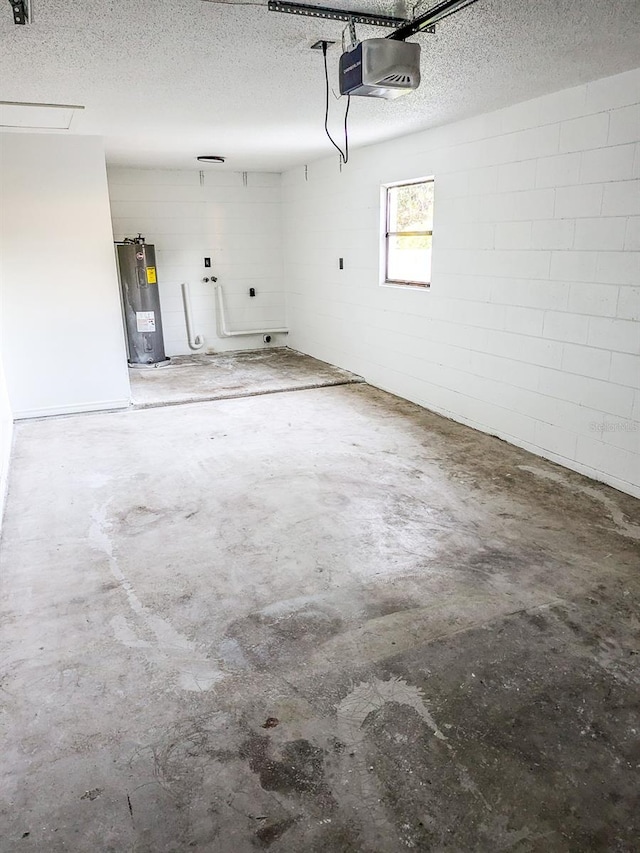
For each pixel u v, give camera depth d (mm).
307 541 2984
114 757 1738
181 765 1709
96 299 5039
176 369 6918
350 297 6445
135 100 3678
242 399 5711
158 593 2562
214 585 2617
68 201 4762
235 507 3375
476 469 3889
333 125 4586
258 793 1620
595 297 3482
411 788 1627
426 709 1902
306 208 7188
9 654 2188
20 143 4555
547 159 3686
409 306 5379
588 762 1697
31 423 5000
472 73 3146
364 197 5883
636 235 3188
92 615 2418
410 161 5059
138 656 2172
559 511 3258
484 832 1500
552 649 2164
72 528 3156
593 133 3348
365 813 1558
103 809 1577
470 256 4496
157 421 5016
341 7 2270
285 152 6012
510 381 4277
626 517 3170
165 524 3186
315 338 7488
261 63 2953
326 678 2049
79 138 4676
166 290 7613
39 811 1573
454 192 4570
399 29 2375
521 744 1763
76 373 5141
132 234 7289
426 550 2877
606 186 3316
